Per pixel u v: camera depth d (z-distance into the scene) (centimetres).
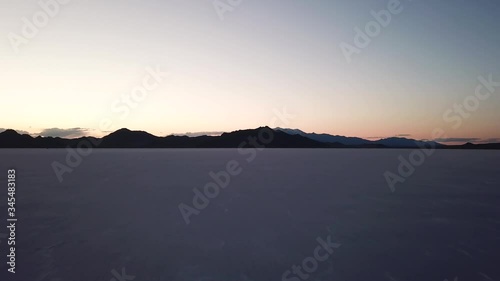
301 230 995
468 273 673
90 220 1128
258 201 1500
